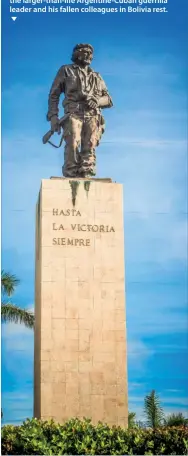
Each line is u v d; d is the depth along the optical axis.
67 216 21.81
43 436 17.97
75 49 23.80
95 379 20.97
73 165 22.80
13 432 18.72
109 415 20.77
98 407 20.78
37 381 21.67
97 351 21.16
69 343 21.09
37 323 22.31
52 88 23.62
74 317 21.28
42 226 21.66
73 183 22.03
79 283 21.50
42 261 21.47
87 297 21.44
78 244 21.70
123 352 21.22
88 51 23.66
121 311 21.47
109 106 23.78
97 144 23.31
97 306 21.42
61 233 21.70
